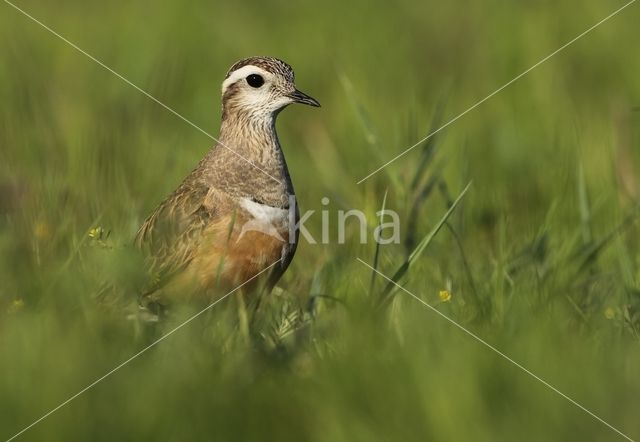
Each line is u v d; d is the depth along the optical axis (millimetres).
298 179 21109
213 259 14578
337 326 13641
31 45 27062
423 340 12742
